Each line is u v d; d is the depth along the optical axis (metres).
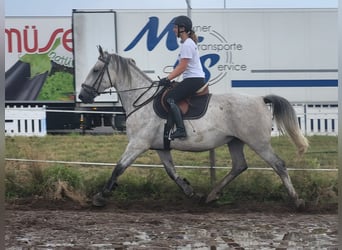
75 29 18.34
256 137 7.74
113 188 7.87
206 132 7.72
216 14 18.75
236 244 5.86
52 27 19.14
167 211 7.86
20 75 19.19
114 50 18.44
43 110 17.09
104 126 18.70
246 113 7.72
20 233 6.30
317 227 6.72
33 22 19.11
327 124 17.58
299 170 8.65
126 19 18.58
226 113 7.77
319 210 7.86
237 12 18.80
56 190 8.35
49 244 5.80
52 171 8.70
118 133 18.34
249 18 18.89
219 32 18.83
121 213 7.64
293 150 11.75
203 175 9.05
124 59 8.11
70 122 19.16
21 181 8.58
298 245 5.83
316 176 8.60
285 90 19.17
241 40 18.91
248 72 19.00
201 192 8.51
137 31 18.61
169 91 7.80
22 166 9.07
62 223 6.87
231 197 8.42
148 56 18.70
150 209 7.98
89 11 18.36
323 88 19.23
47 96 19.17
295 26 19.03
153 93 7.92
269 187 8.48
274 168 7.83
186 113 7.72
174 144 7.81
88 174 9.27
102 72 8.14
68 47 19.14
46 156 10.08
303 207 7.77
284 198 8.37
